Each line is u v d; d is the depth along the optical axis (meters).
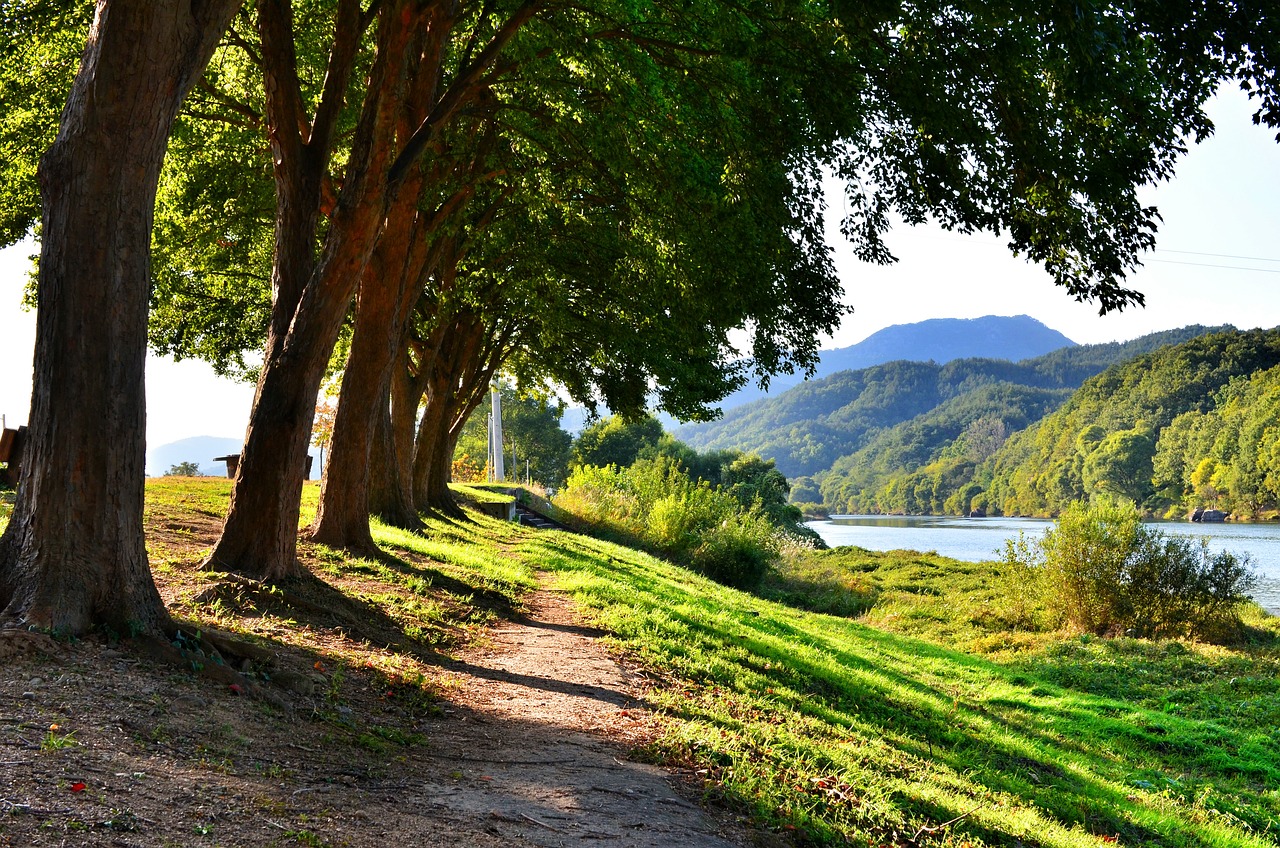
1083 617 23.00
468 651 9.05
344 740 5.20
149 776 3.76
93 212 5.62
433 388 25.34
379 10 10.02
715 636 13.00
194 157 15.87
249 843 3.33
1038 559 24.67
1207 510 108.44
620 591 14.98
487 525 25.81
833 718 9.58
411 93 12.79
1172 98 7.47
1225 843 8.50
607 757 5.89
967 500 191.62
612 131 11.86
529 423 84.56
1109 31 6.51
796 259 12.58
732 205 11.24
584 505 39.78
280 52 9.42
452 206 15.79
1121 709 15.24
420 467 23.88
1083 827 7.81
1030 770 10.02
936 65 8.35
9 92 12.80
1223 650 20.55
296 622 8.04
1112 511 23.20
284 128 9.54
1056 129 8.21
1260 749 12.90
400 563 12.71
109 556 5.62
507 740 6.02
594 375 27.28
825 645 16.45
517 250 18.48
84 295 5.62
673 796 5.26
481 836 4.00
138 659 5.33
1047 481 151.62
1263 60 6.71
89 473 5.59
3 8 11.24
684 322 15.39
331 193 13.76
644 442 84.00
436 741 5.74
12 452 11.80
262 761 4.42
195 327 23.30
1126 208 8.38
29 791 3.29
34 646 4.98
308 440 9.48
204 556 9.30
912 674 16.12
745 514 34.94
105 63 5.59
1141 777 11.15
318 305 9.44
